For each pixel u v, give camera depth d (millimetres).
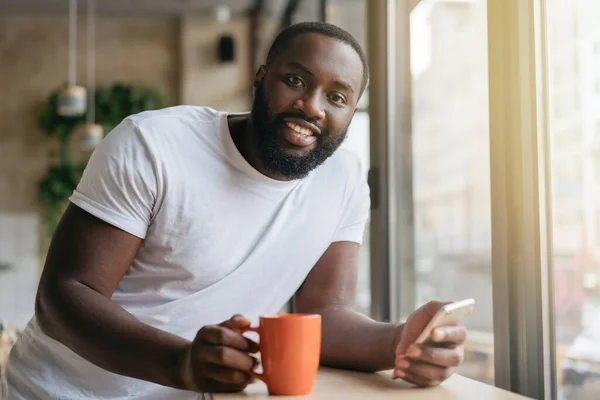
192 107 1366
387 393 1033
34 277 6418
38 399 1303
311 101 1188
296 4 5117
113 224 1193
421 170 2498
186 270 1282
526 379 1553
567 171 1542
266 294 1364
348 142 3105
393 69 2697
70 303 1120
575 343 1510
